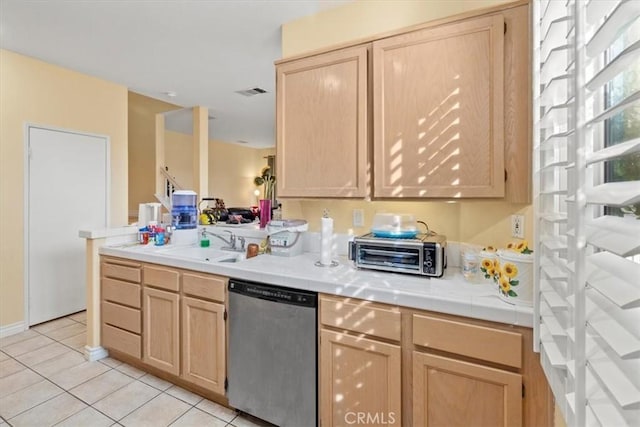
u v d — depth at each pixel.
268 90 4.10
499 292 1.36
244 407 1.85
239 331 1.85
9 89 2.98
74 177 3.45
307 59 2.03
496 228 1.71
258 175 9.66
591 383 0.72
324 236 1.96
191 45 2.90
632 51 0.51
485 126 1.56
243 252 2.53
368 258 1.80
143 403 2.02
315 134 2.00
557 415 1.15
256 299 1.79
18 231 3.04
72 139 3.43
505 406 1.24
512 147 1.52
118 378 2.29
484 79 1.56
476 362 1.29
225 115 5.43
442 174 1.65
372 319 1.48
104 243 2.62
